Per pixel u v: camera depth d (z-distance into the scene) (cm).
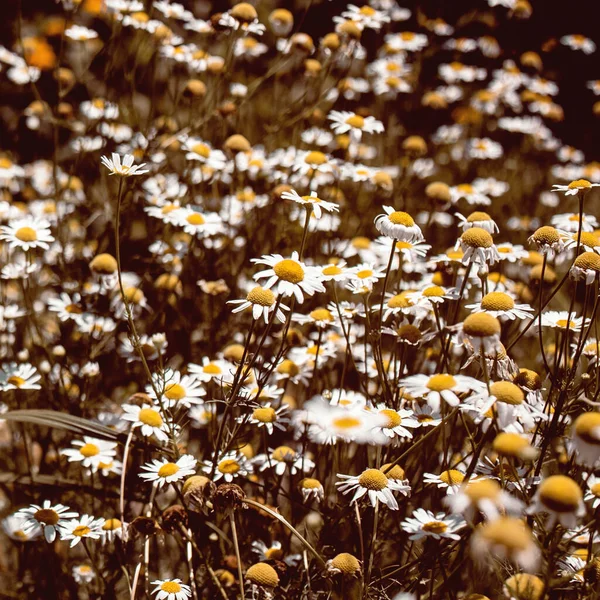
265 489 66
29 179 97
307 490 64
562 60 140
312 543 66
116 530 64
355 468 68
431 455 64
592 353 63
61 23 106
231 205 84
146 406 64
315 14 119
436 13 131
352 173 83
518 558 50
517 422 55
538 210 116
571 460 61
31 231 71
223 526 67
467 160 117
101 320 75
